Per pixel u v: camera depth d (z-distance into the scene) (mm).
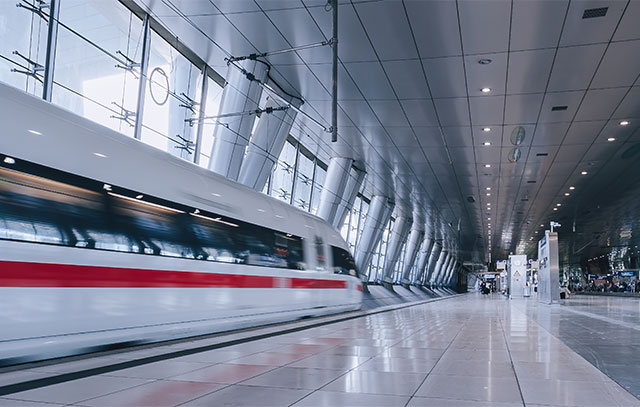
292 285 13188
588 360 6883
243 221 11305
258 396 4676
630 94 14992
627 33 11570
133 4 12477
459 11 10875
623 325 12523
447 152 21797
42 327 6309
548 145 20297
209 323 9484
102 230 7359
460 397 4703
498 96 15438
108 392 4734
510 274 41312
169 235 8727
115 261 7484
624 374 5859
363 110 17281
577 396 4766
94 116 12328
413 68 13797
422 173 25984
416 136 19750
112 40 12664
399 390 4973
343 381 5375
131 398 4520
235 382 5270
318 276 14984
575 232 49312
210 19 12273
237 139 15039
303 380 5410
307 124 19453
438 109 16734
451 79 14344
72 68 11750
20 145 6438
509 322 13492
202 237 9641
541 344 8609
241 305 10688
